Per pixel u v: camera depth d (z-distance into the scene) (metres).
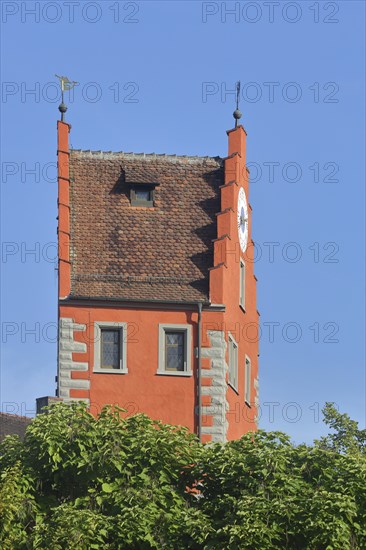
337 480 69.25
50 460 69.62
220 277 84.50
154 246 85.69
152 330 83.50
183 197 87.50
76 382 82.50
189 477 70.44
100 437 70.31
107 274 84.44
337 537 66.88
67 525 67.31
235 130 88.62
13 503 68.38
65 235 84.94
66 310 83.19
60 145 87.19
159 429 72.81
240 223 88.31
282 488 68.69
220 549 67.19
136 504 68.50
